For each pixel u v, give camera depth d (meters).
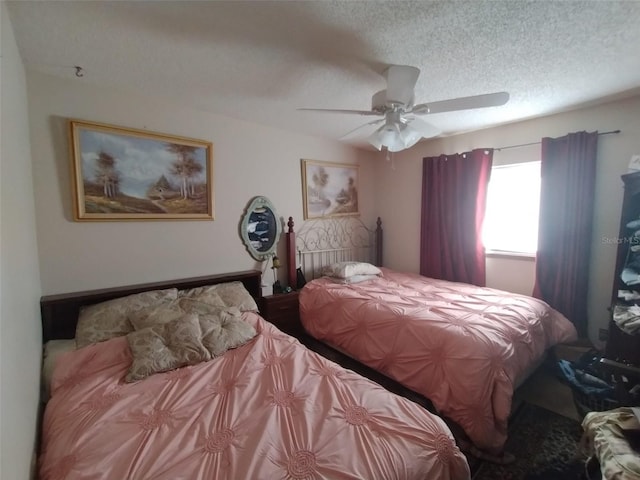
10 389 0.83
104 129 2.03
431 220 3.48
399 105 1.74
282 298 2.83
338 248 3.72
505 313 2.03
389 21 1.36
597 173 2.42
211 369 1.54
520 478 1.47
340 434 1.02
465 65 1.76
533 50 1.60
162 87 2.06
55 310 1.87
